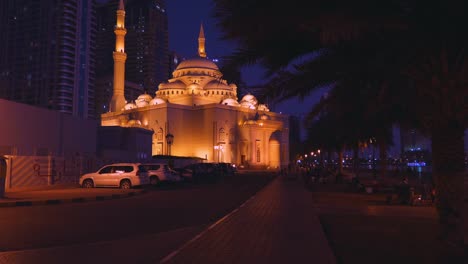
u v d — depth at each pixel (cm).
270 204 1862
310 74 887
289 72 915
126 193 2306
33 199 1900
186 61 10412
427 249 898
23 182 2725
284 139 10206
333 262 752
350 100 1076
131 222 1301
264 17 655
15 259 777
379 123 1769
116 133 5403
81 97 11225
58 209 1659
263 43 831
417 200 1870
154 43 16888
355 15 605
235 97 10075
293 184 3619
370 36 779
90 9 11650
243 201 2034
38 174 2845
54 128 3631
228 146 8988
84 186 2808
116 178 2766
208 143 8838
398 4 727
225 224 1234
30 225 1223
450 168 827
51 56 10925
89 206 1781
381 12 654
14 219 1355
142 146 5641
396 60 810
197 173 4653
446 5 716
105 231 1123
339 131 2348
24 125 3231
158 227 1198
